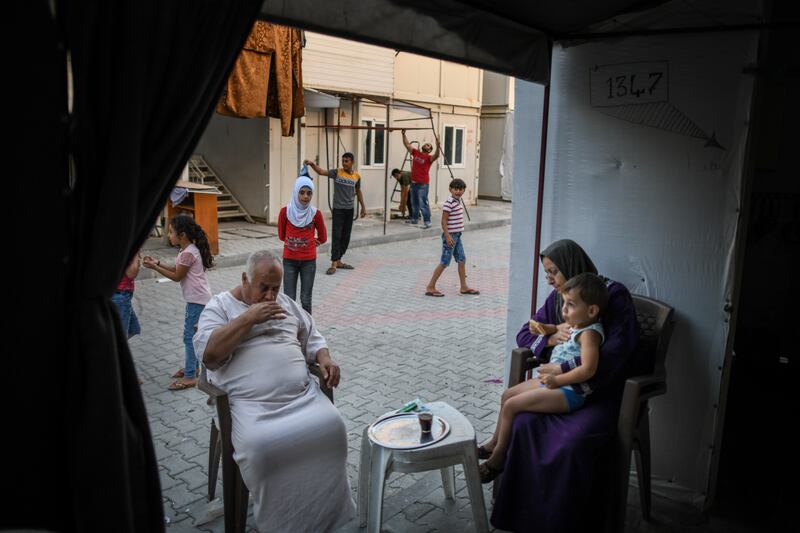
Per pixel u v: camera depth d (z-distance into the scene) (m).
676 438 3.90
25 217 1.66
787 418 5.09
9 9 1.56
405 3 3.00
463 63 3.41
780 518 3.69
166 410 4.98
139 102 1.84
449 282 10.14
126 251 1.90
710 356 3.77
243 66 10.28
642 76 3.86
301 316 3.70
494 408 5.15
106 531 1.91
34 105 1.63
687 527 3.58
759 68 3.46
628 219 4.02
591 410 3.31
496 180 21.08
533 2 3.52
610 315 3.46
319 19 2.66
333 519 3.27
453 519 3.59
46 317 1.73
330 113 15.06
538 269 4.47
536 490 3.21
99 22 1.76
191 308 5.27
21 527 1.77
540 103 4.32
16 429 1.73
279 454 3.09
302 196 6.65
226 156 14.55
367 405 5.16
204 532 3.43
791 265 6.03
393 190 16.48
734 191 3.62
